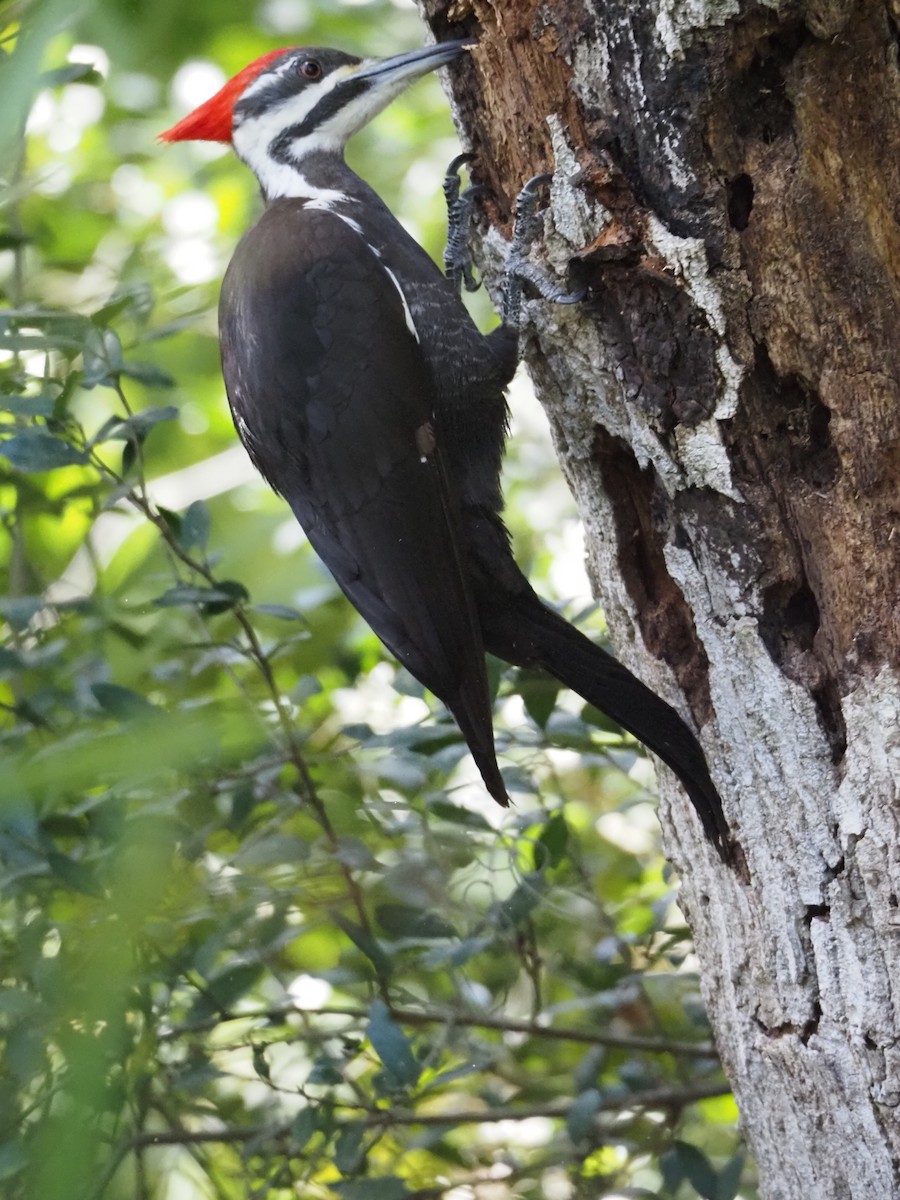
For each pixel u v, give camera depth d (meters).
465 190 6.73
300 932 7.11
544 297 5.96
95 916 5.37
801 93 5.27
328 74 8.20
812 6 5.12
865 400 5.36
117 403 10.90
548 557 10.95
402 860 7.48
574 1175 7.59
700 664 6.20
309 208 7.63
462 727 6.64
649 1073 7.90
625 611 6.41
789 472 5.59
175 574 7.59
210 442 11.95
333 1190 6.82
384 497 6.93
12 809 3.62
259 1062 7.02
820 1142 5.77
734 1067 6.22
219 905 6.98
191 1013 7.11
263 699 7.77
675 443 5.71
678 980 7.89
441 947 7.30
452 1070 6.95
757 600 5.68
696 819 6.25
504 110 6.17
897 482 5.39
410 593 6.86
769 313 5.42
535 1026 7.53
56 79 7.01
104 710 6.97
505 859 8.92
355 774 7.98
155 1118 7.64
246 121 8.23
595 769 9.49
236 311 7.34
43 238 9.81
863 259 5.30
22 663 7.38
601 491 6.37
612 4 5.48
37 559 9.20
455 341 7.30
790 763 5.67
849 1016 5.57
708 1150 8.95
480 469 7.35
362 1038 7.79
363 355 7.00
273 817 7.57
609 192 5.68
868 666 5.40
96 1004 4.01
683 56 5.32
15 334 6.95
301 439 7.05
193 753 3.64
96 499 8.21
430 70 6.91
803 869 5.66
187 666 7.87
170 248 10.81
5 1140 5.95
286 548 10.09
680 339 5.59
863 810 5.43
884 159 5.29
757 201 5.36
